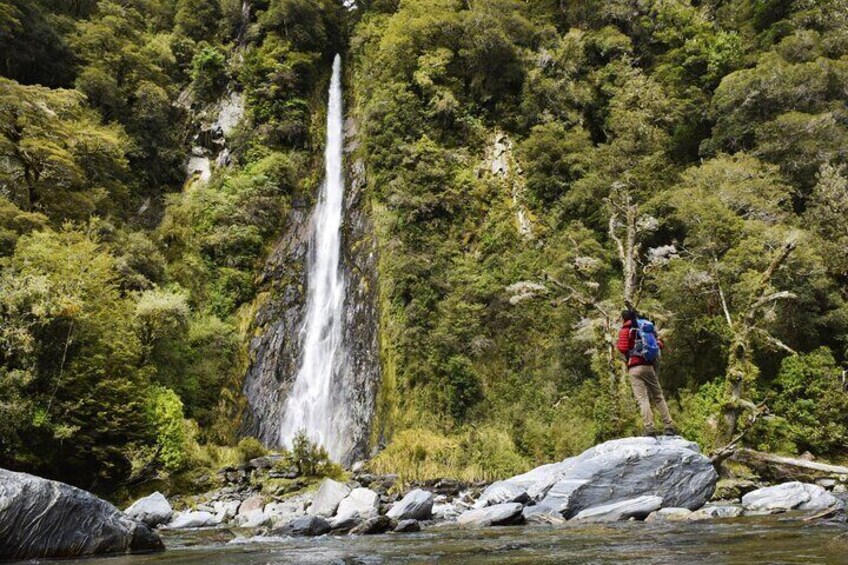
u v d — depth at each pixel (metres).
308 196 35.78
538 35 38.50
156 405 18.83
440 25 36.75
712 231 22.56
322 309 30.23
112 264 21.39
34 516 6.53
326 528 9.29
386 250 28.92
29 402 15.46
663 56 38.00
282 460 19.11
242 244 31.83
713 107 31.70
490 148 33.88
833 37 31.56
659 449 9.87
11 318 15.77
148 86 36.38
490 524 9.33
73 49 35.78
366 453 23.33
